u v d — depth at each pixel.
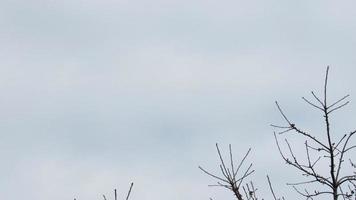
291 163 9.56
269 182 9.51
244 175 9.79
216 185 9.79
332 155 9.44
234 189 9.63
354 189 9.33
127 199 7.47
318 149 9.54
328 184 9.37
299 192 9.41
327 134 9.52
